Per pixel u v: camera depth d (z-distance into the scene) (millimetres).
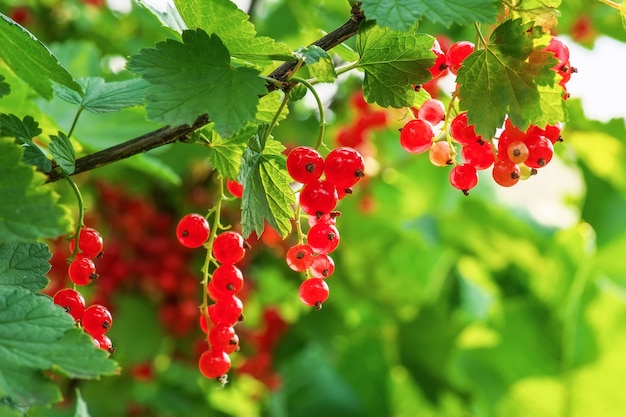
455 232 1144
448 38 839
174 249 906
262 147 558
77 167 561
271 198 561
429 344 1133
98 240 565
